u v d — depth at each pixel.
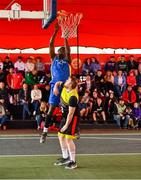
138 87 21.77
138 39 24.50
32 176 9.12
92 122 20.73
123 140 15.80
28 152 12.66
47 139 15.99
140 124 20.64
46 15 10.73
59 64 10.48
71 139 10.04
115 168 10.05
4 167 10.16
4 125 19.97
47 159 11.34
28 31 23.73
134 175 9.26
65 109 10.15
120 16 24.09
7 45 23.61
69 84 9.83
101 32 24.22
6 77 21.03
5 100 20.20
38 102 20.05
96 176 9.13
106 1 23.30
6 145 14.28
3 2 21.86
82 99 20.77
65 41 10.73
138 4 23.72
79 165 10.42
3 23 23.52
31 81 20.81
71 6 23.30
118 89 21.64
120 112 20.58
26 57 23.72
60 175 9.22
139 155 12.05
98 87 21.44
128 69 22.61
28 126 20.33
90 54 24.14
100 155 12.05
